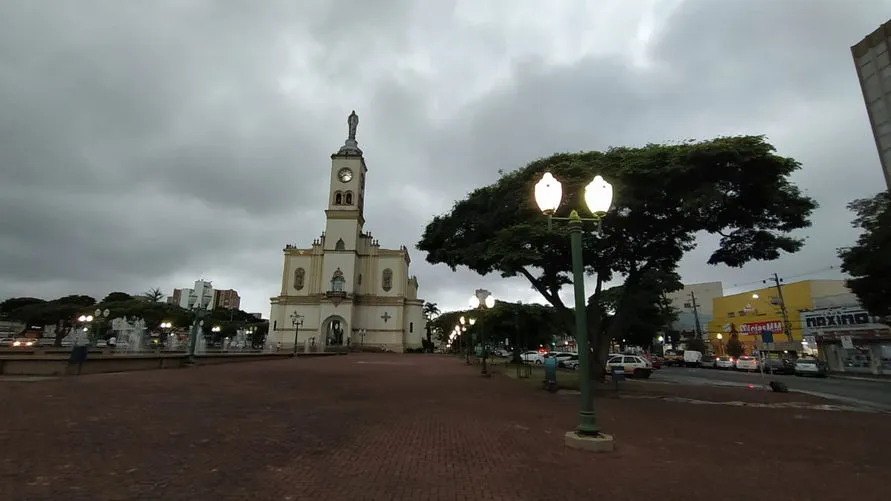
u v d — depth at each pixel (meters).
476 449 7.54
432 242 22.38
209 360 29.59
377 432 8.83
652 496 5.35
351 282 69.62
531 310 44.53
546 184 8.15
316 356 47.78
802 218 16.28
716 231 17.72
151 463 6.07
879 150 27.95
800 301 42.56
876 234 14.77
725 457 7.50
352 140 77.75
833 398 18.31
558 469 6.39
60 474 5.46
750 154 13.91
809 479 6.30
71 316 59.91
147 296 79.56
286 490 5.23
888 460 7.57
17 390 12.60
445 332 83.81
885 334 32.97
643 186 15.38
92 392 12.78
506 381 22.52
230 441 7.55
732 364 41.53
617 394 17.62
